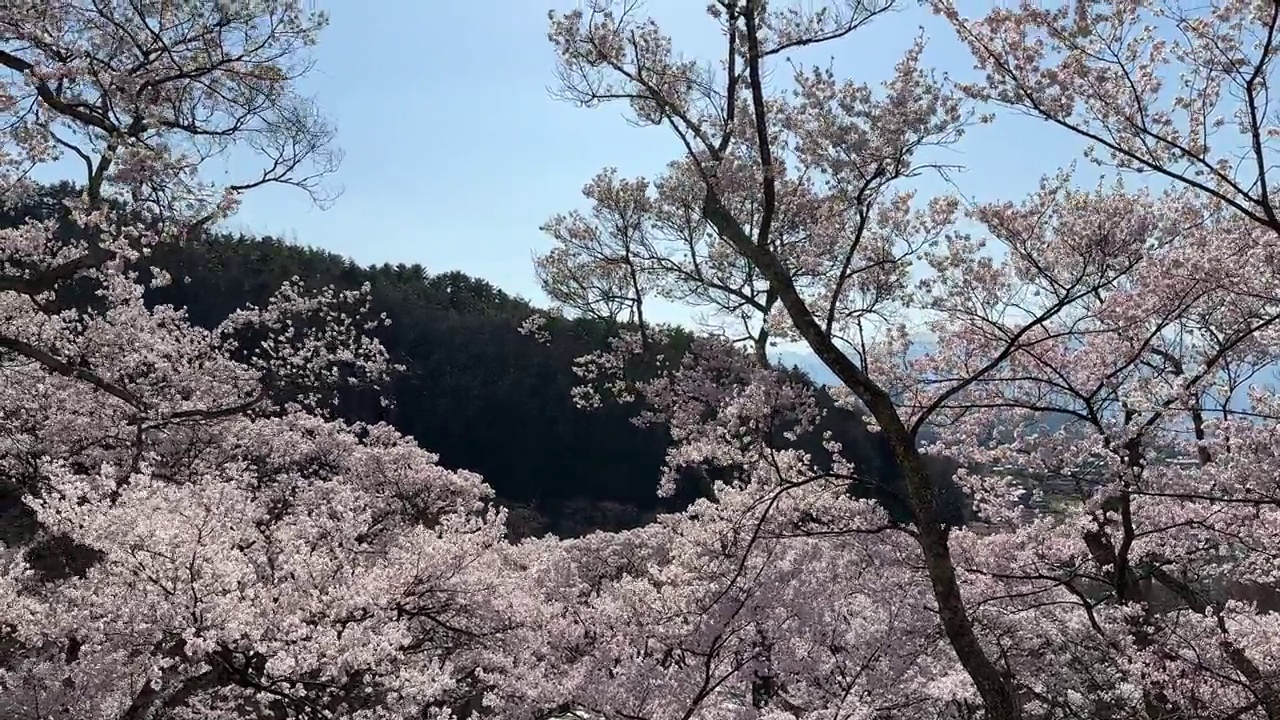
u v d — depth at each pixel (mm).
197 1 7512
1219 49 6461
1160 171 6320
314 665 6566
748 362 10070
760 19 7730
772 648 7648
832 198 8422
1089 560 9359
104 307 13156
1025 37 6781
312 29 8062
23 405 11508
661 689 7328
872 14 7598
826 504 8969
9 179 7867
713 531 8703
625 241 10898
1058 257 8586
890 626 7973
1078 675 10156
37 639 6379
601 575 15141
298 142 8492
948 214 8031
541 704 7652
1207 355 9562
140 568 6602
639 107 8273
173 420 10047
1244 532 8875
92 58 7375
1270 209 6043
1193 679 8328
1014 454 9195
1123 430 8391
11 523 11055
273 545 8867
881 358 10320
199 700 7836
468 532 10008
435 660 8219
